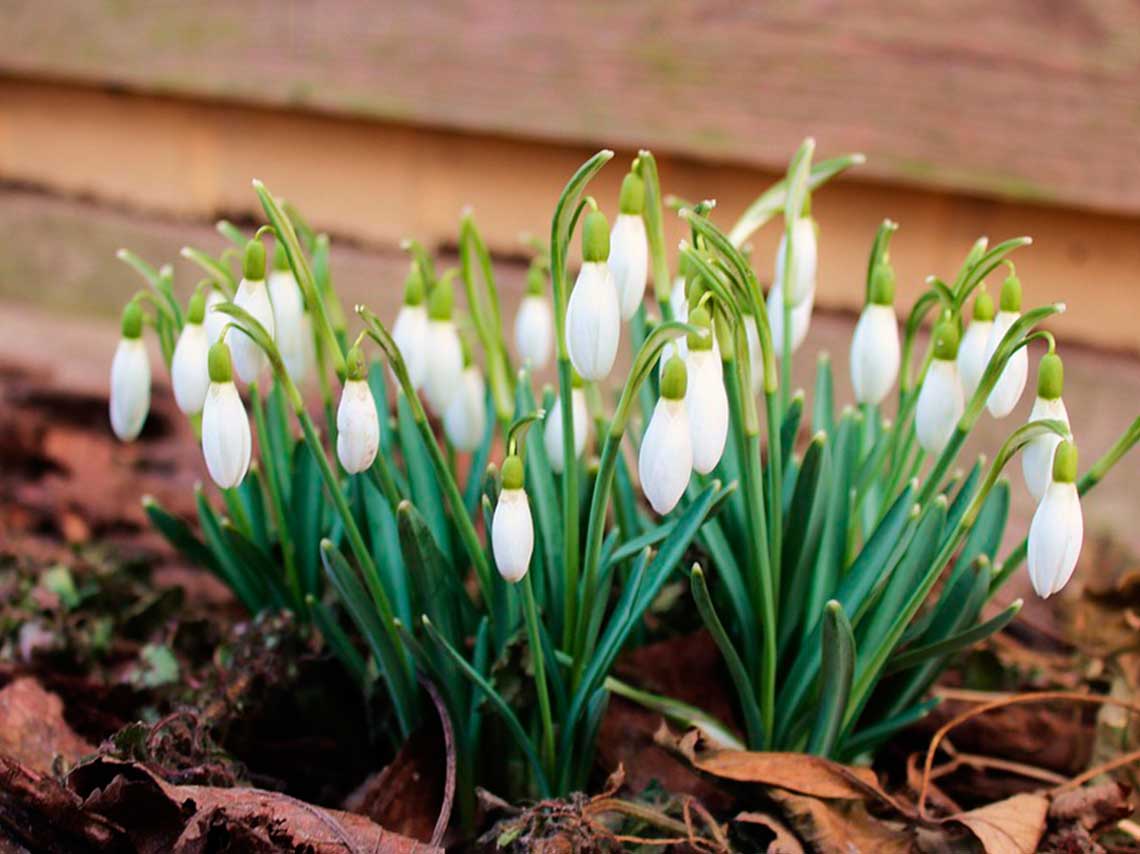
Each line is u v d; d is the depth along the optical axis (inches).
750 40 26.0
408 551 16.5
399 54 28.1
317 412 25.0
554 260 15.7
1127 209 24.5
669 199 16.8
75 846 15.9
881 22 25.3
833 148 25.8
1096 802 16.9
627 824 16.8
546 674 17.2
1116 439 25.4
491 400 18.6
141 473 26.1
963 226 26.0
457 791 17.6
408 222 29.6
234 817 15.5
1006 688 19.7
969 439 26.2
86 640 19.9
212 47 29.5
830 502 17.2
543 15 27.1
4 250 33.5
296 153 30.2
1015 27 24.7
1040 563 15.1
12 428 26.4
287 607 18.8
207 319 16.2
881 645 16.8
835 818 16.7
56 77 31.4
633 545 16.4
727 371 16.3
